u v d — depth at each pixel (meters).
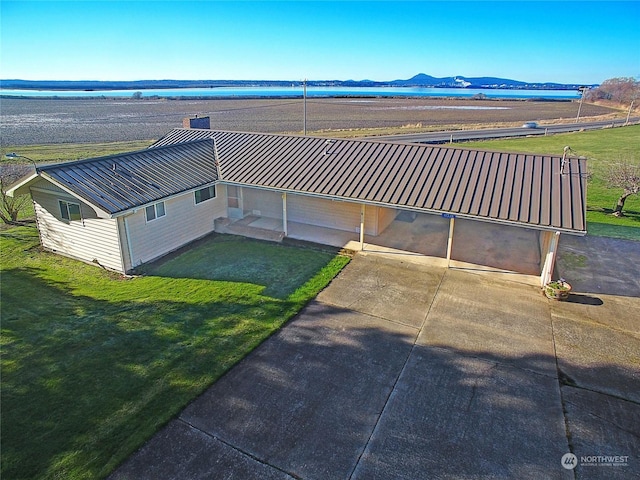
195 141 19.44
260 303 11.81
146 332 10.30
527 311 11.60
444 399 8.31
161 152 17.41
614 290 12.70
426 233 17.28
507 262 14.68
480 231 17.50
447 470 6.77
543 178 14.12
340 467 6.80
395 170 15.77
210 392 8.38
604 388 8.66
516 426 7.66
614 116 70.75
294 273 13.75
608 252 15.38
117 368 8.98
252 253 15.41
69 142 43.00
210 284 12.95
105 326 10.55
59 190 14.11
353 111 87.31
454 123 64.06
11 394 8.14
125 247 13.73
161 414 7.76
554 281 12.56
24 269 14.01
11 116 73.88
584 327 10.84
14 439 7.11
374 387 8.62
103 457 6.84
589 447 7.23
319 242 16.36
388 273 13.83
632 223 18.70
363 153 17.27
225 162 18.25
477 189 14.03
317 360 9.44
